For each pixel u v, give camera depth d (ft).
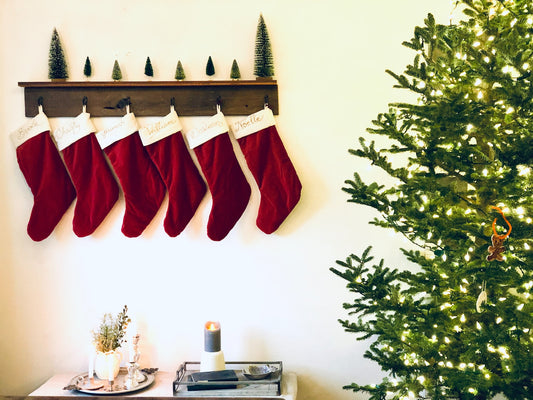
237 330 11.31
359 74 11.12
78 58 11.30
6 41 11.31
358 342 11.21
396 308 7.83
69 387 10.14
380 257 11.18
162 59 11.24
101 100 11.19
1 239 11.44
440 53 8.73
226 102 11.13
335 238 11.19
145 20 11.23
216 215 10.91
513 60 6.77
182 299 11.33
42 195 11.08
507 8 7.18
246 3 11.16
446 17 11.00
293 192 10.84
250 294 11.29
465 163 7.44
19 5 11.28
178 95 11.16
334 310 11.25
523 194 7.25
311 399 11.31
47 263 11.41
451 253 7.89
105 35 11.27
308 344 11.29
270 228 10.91
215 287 11.29
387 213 7.87
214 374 10.10
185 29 11.21
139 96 11.16
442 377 7.41
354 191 7.89
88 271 11.37
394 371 7.91
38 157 11.09
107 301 11.38
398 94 11.09
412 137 7.77
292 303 11.27
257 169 10.93
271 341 11.30
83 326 11.42
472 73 7.59
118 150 11.02
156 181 11.10
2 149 11.36
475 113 7.18
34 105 11.21
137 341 10.35
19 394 11.50
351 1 11.08
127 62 11.26
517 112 7.10
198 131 10.98
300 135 11.17
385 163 7.86
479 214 7.60
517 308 7.25
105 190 11.08
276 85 11.07
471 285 7.97
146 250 11.31
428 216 7.50
